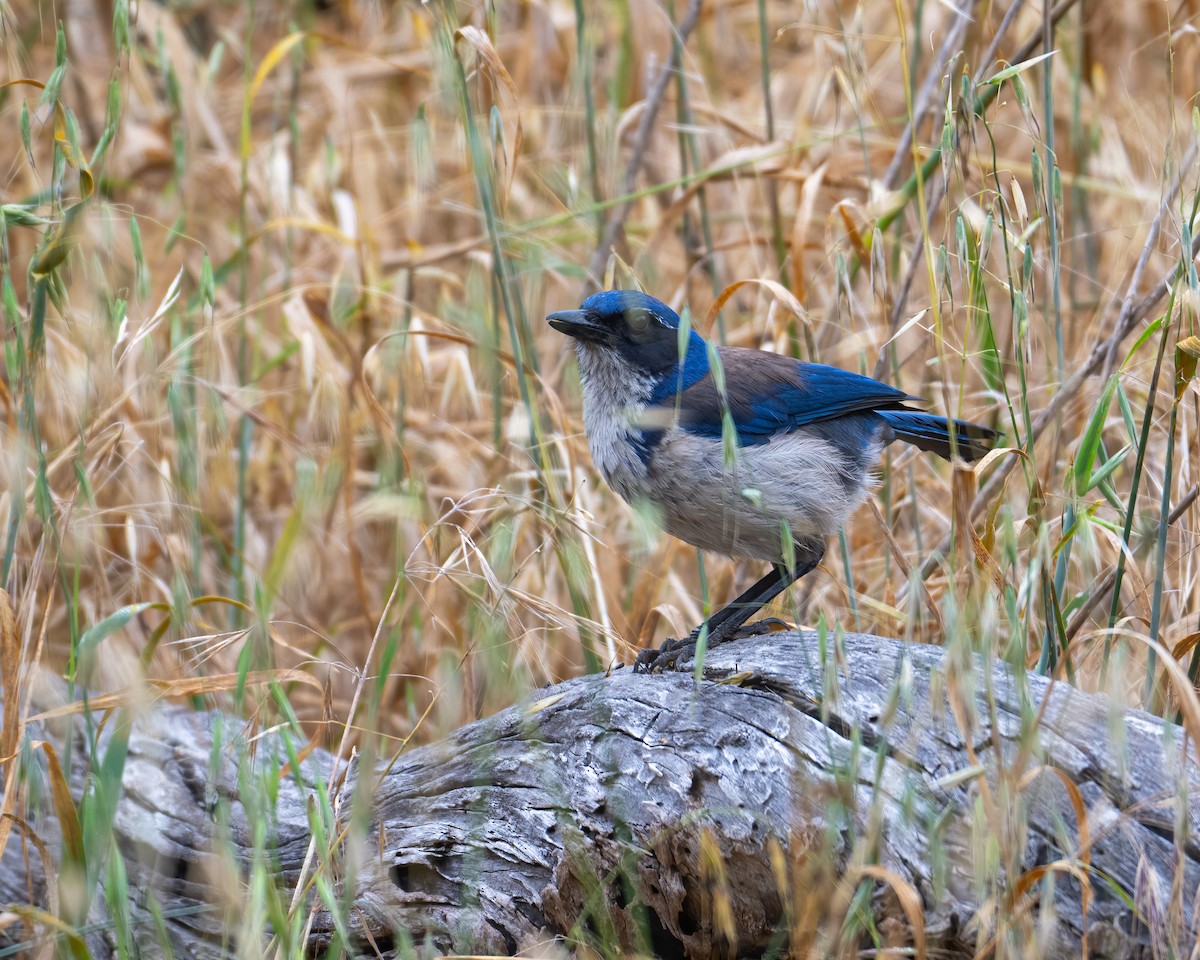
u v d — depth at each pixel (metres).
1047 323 11.38
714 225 15.76
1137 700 8.66
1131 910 6.84
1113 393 8.00
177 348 10.67
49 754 7.30
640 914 7.82
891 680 7.77
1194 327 7.77
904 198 11.28
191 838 8.92
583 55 12.88
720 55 18.42
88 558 10.96
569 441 11.73
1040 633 9.43
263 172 15.76
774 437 10.12
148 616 11.55
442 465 12.47
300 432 14.05
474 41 9.73
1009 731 7.29
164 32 15.05
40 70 17.58
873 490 10.73
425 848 8.31
